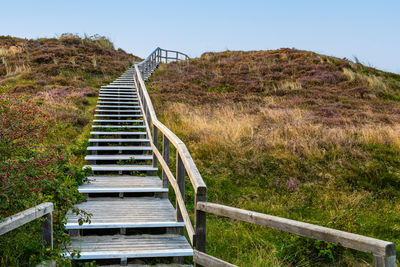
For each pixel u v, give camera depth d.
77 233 4.21
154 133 7.16
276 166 7.66
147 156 7.78
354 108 14.45
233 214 2.84
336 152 8.26
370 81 18.72
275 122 11.00
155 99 14.48
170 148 8.77
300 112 12.72
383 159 8.05
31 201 3.49
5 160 3.28
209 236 5.07
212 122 10.89
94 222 4.37
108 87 15.20
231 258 4.42
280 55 23.95
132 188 5.61
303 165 7.70
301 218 5.91
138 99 12.49
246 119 11.13
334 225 5.39
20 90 14.04
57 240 3.73
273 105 14.47
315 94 16.61
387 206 6.44
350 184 7.12
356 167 7.59
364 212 6.21
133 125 10.19
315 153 8.09
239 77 19.98
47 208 3.15
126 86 15.29
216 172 7.48
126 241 4.11
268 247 4.80
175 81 18.98
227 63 23.11
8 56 20.41
